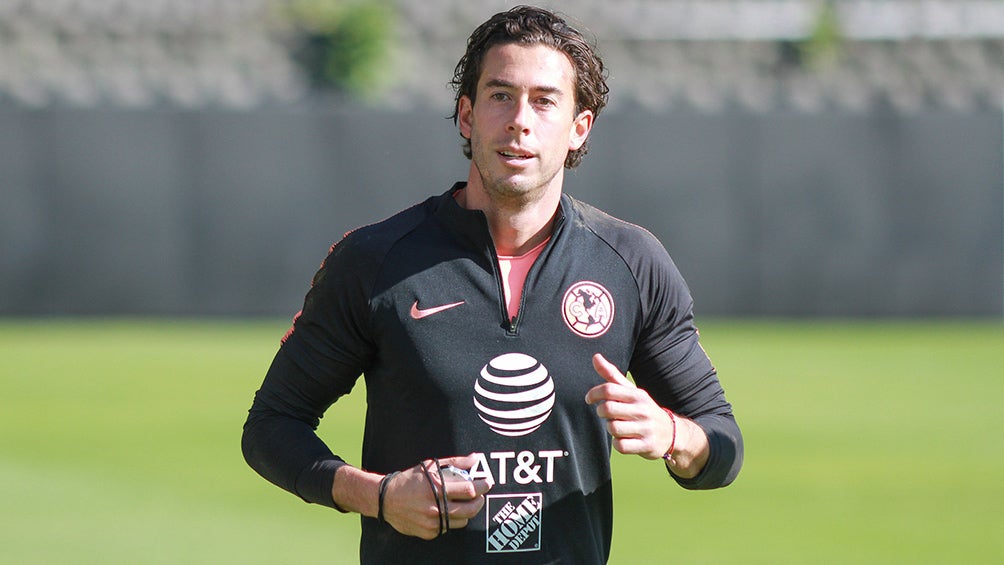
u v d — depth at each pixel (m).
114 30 66.81
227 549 23.42
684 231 57.59
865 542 24.33
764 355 48.66
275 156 56.34
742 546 24.03
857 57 67.88
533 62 10.90
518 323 11.00
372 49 63.84
